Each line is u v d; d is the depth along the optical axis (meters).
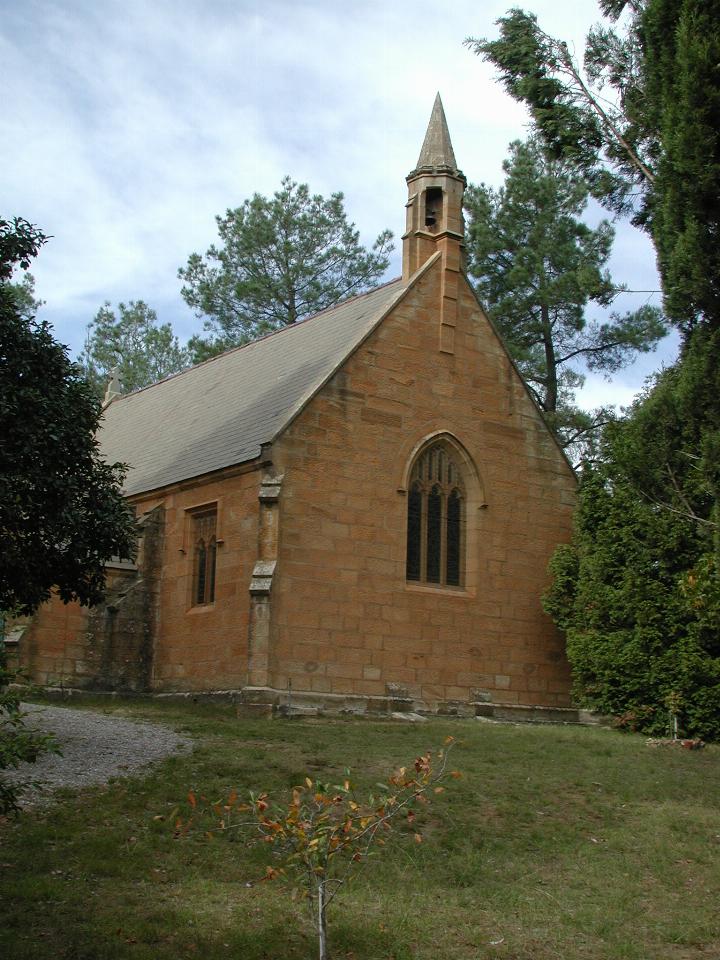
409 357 30.02
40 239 19.05
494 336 31.95
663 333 47.56
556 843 15.44
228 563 28.39
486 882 13.76
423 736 22.47
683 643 26.92
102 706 26.83
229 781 17.14
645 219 25.70
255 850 14.02
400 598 28.73
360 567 28.16
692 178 19.58
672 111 20.05
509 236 48.16
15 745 11.99
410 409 29.77
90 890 12.36
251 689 25.77
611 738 24.83
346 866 13.80
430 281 30.86
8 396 18.44
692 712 26.47
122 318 74.81
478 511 30.72
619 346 48.69
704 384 19.80
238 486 28.53
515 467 31.67
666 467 21.03
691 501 21.25
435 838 15.34
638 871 14.43
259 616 26.22
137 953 10.72
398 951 11.36
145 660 30.80
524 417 32.16
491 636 30.25
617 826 16.50
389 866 14.02
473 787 17.95
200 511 30.20
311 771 18.12
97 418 20.25
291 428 27.66
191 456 32.16
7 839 13.70
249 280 57.50
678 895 13.66
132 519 20.78
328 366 29.61
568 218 47.81
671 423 20.95
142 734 20.94
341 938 11.54
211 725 22.44
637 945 11.96
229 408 33.78
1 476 17.55
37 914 11.52
